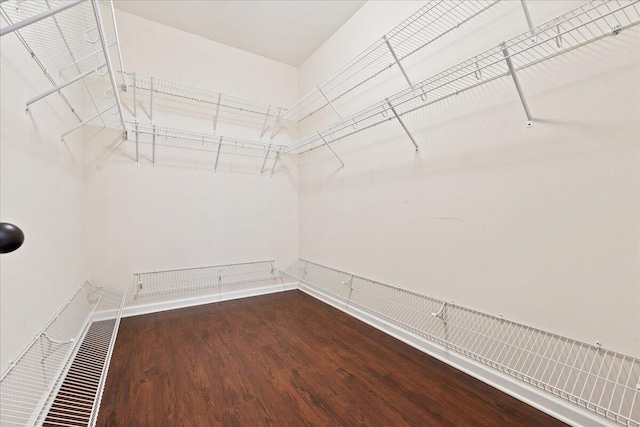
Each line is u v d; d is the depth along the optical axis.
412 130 2.12
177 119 2.91
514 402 1.44
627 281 1.15
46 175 1.46
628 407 1.14
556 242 1.35
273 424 1.32
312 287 3.35
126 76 2.64
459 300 1.79
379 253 2.43
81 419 1.29
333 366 1.79
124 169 2.64
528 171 1.45
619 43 1.16
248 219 3.34
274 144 3.31
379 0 2.41
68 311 1.79
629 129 1.14
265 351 1.99
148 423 1.31
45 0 1.20
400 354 1.95
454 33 1.80
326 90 3.14
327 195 3.13
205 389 1.56
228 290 3.20
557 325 1.35
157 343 2.09
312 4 2.60
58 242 1.63
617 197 1.17
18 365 1.10
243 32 3.00
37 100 1.24
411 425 1.30
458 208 1.79
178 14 2.71
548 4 1.37
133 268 2.68
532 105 1.43
